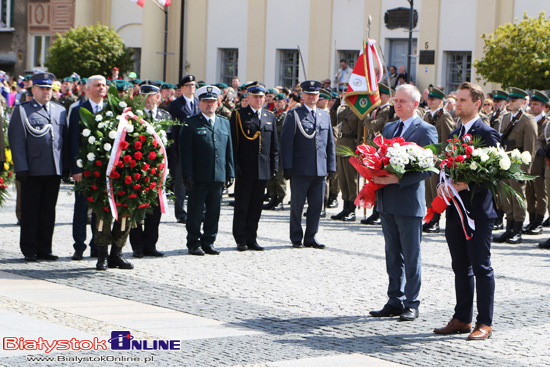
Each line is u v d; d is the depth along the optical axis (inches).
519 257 488.1
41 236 435.2
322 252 478.6
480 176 296.5
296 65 1192.8
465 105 311.9
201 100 459.8
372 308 346.0
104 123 395.5
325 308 343.9
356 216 646.5
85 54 1194.0
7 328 293.4
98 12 1386.6
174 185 568.7
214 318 321.7
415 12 1072.8
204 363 261.1
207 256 457.7
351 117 609.0
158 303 343.6
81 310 326.6
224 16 1255.5
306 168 483.8
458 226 308.0
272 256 461.7
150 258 447.8
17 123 425.4
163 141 410.6
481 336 301.3
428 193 573.0
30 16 1439.5
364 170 318.0
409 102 331.6
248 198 475.5
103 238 409.1
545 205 589.9
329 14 1150.3
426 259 466.9
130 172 397.7
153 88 495.5
